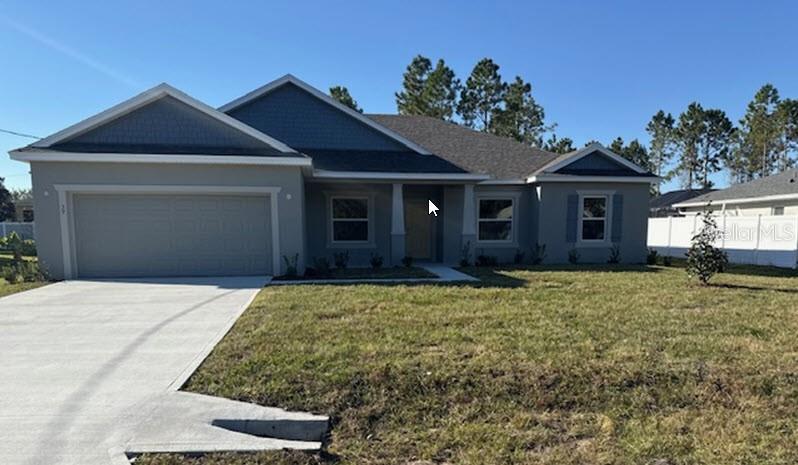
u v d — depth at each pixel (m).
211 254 11.02
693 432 3.42
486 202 14.91
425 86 37.88
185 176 10.64
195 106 10.95
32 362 4.66
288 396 3.84
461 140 17.05
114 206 10.59
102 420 3.40
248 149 11.07
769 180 21.47
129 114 10.83
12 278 10.02
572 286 9.23
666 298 7.88
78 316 6.66
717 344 5.13
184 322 6.25
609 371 4.30
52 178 10.18
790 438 3.33
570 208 14.46
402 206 13.28
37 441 3.10
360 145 14.29
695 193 33.91
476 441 3.30
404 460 3.08
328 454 3.15
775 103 42.28
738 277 11.25
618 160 14.59
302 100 13.98
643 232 14.84
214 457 3.01
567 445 3.25
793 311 6.88
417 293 8.29
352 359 4.55
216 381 4.13
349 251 14.01
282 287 9.11
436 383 4.06
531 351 4.81
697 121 46.06
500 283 9.64
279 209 11.05
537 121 39.56
